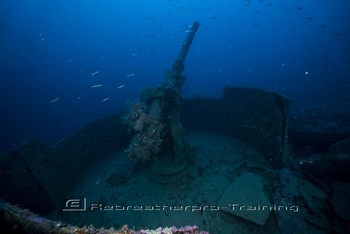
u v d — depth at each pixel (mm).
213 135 10305
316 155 8945
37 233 3385
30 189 6777
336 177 7363
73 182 8281
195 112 10961
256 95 8352
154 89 7617
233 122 9750
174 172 7367
